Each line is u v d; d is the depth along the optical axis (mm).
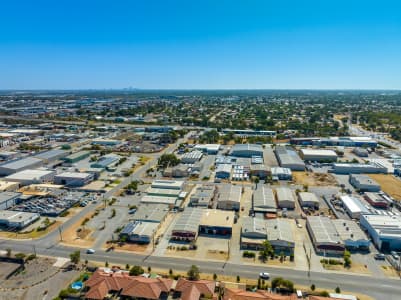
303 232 75250
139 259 63906
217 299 51750
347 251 65312
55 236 72688
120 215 84312
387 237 68000
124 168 130375
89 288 53781
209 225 74750
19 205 89875
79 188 104438
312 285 54469
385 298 53281
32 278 57469
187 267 61344
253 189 106000
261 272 59781
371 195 97188
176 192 98125
